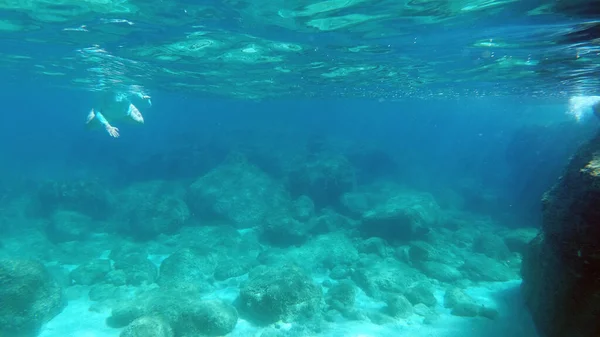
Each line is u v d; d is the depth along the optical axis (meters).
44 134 76.94
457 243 15.70
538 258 8.62
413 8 8.75
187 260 11.85
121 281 10.91
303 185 21.72
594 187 5.96
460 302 9.64
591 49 11.28
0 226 16.22
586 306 6.09
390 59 14.34
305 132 42.78
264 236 15.66
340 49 13.09
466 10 8.72
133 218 16.28
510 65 14.64
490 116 102.69
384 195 22.47
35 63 19.97
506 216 20.94
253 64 16.58
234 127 45.22
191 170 27.45
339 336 8.16
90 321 8.66
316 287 9.80
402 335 8.27
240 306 9.52
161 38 12.74
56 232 15.50
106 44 14.09
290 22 10.25
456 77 18.44
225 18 10.23
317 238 15.38
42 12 10.77
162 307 8.52
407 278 11.43
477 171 36.84
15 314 7.89
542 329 7.76
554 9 8.18
